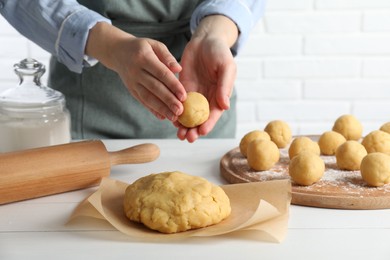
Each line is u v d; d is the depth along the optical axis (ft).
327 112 8.02
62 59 4.41
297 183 3.67
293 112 8.01
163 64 3.59
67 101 5.28
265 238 3.02
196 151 4.58
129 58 3.69
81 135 5.30
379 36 7.80
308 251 2.89
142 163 4.15
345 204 3.42
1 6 4.44
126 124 5.29
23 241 3.02
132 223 3.19
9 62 7.63
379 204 3.41
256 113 8.00
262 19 7.73
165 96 3.55
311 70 7.89
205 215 3.08
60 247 2.95
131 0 4.94
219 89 3.77
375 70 7.89
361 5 7.72
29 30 4.44
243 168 4.01
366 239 3.03
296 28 7.77
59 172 3.59
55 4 4.25
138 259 2.83
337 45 7.82
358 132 4.60
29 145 4.14
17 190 3.46
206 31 4.34
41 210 3.42
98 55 4.08
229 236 3.04
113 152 3.96
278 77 7.90
